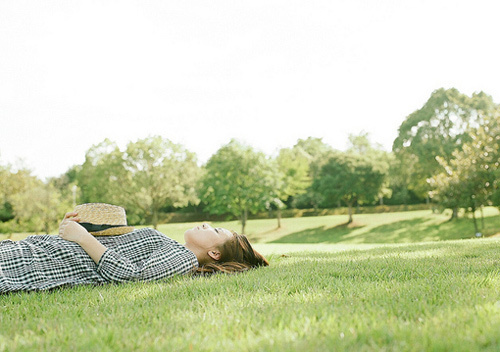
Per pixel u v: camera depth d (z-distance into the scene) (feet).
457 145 112.68
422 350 4.48
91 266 10.43
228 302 7.30
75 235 10.53
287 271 11.96
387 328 5.23
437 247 21.83
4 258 9.79
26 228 139.64
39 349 4.87
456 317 5.70
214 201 138.41
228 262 12.68
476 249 18.94
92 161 154.40
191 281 9.92
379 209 180.34
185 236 12.85
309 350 4.53
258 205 131.64
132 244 11.34
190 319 6.19
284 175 144.66
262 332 5.33
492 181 80.84
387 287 8.47
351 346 4.68
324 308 6.54
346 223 150.71
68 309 7.18
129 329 5.65
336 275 11.23
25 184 153.07
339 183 144.15
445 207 85.20
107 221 11.52
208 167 138.31
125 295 8.53
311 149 235.40
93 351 4.79
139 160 138.41
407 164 123.44
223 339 5.12
